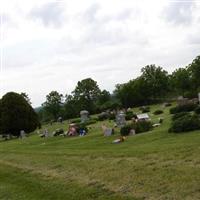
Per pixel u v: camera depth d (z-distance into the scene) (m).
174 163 18.45
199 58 96.88
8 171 26.34
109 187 17.22
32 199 18.23
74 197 17.09
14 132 74.69
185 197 14.00
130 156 22.44
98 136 40.75
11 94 74.69
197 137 26.41
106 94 120.06
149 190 15.56
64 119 116.38
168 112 57.22
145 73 107.19
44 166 25.14
